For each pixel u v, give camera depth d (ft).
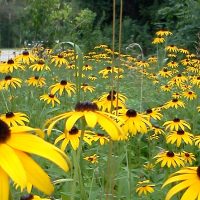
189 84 31.78
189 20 54.90
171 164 14.58
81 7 79.82
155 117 19.39
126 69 41.11
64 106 22.98
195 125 22.50
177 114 24.23
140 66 37.11
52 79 28.66
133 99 27.73
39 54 36.60
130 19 74.43
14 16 46.16
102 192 11.58
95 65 42.14
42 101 23.43
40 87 25.14
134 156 17.28
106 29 72.13
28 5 49.29
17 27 46.68
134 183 13.56
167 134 18.84
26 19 48.60
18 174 4.99
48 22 49.57
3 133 5.52
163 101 28.50
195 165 17.74
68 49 39.22
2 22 45.32
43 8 49.60
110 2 80.18
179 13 56.13
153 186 13.60
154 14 76.48
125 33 72.64
